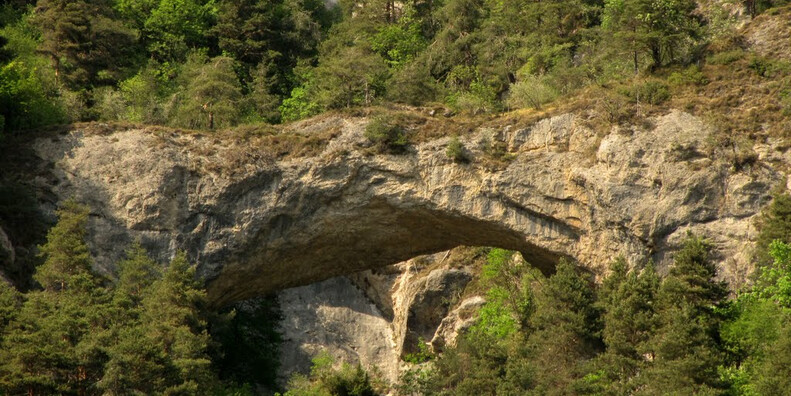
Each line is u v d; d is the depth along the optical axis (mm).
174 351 52875
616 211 62188
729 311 52219
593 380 50719
